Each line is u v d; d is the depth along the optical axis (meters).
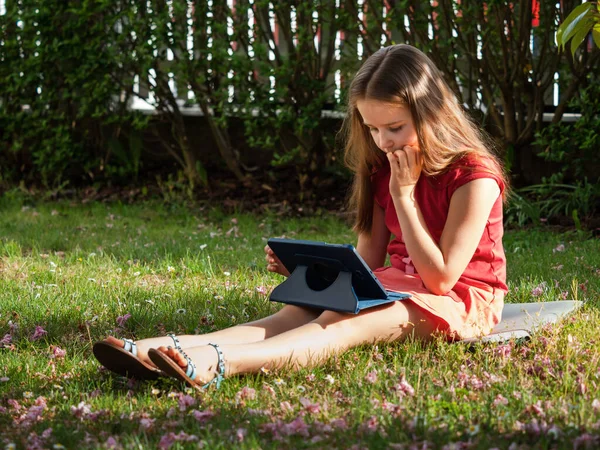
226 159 7.94
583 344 2.84
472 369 2.65
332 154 7.79
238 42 7.66
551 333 2.98
